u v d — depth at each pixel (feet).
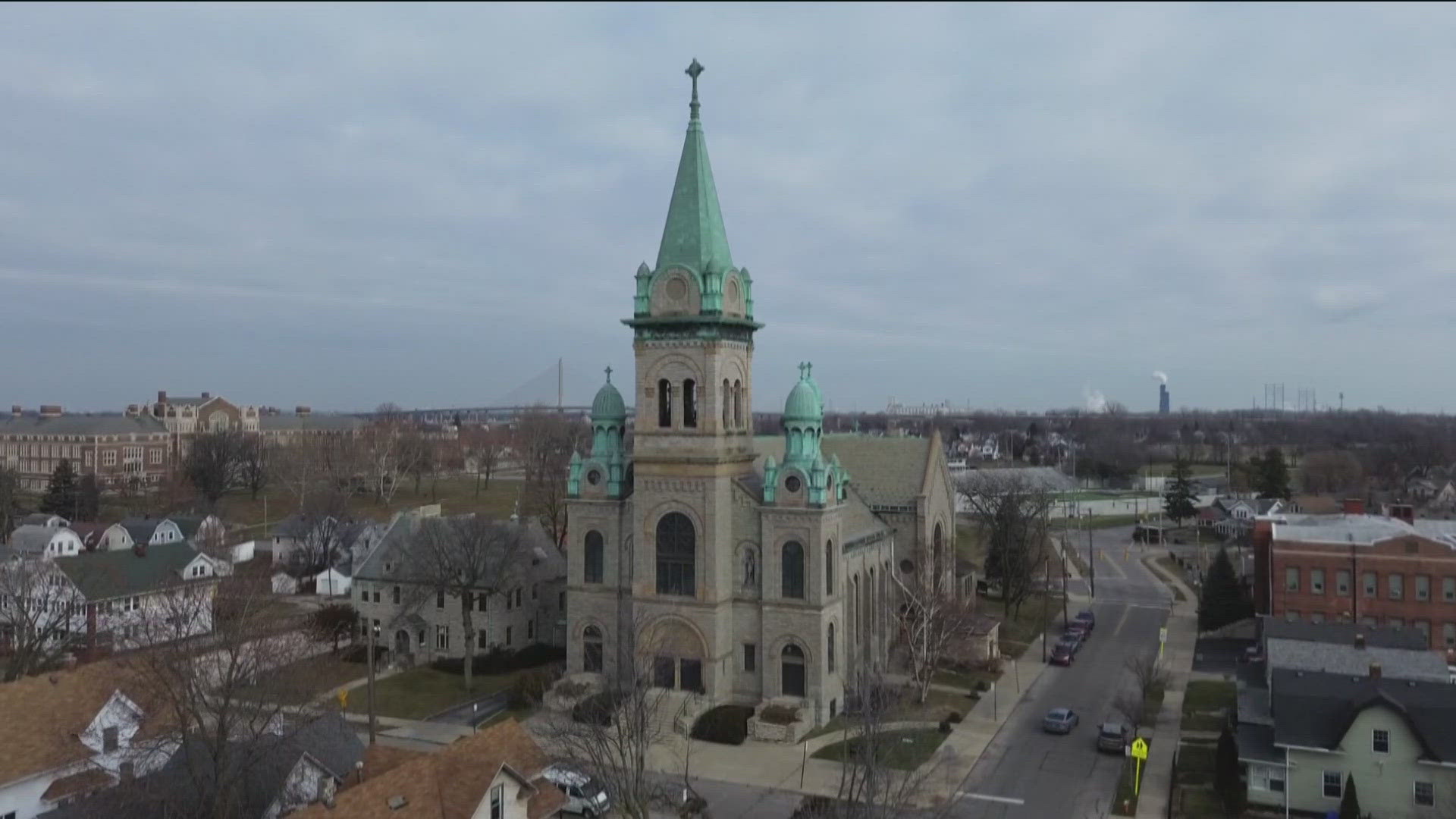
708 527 237.45
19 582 268.62
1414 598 293.23
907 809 183.83
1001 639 326.03
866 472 307.78
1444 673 210.59
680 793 189.57
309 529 408.46
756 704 239.09
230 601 240.32
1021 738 229.86
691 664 239.91
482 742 152.87
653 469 242.99
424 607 298.15
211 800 155.22
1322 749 181.78
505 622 293.02
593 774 166.91
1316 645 222.07
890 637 290.35
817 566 233.76
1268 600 325.01
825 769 206.90
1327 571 303.27
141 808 154.81
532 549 310.04
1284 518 338.13
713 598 236.84
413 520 319.88
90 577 295.89
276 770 157.89
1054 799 193.77
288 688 185.78
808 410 237.66
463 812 137.08
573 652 256.93
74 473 580.30
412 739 225.76
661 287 242.58
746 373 254.88
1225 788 189.06
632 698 200.64
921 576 287.28
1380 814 179.83
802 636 234.79
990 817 185.16
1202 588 370.53
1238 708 204.23
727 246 250.16
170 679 183.11
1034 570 386.32
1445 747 176.35
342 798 131.54
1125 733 221.25
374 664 273.54
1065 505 531.50
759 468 266.77
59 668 248.52
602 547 255.29
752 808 187.62
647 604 242.78
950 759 209.87
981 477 527.81
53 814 157.07
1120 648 316.81
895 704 200.44
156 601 280.31
